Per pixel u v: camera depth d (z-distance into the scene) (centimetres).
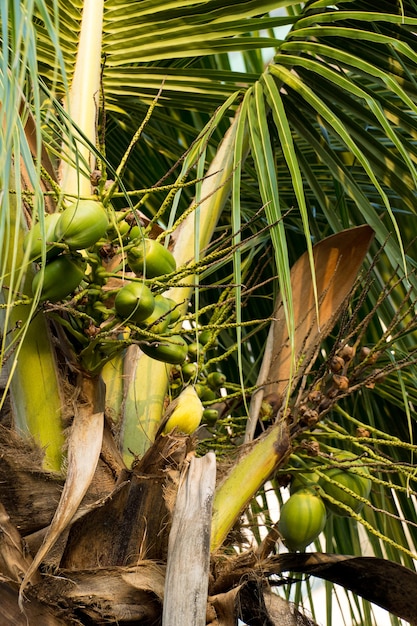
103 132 439
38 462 438
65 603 420
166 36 547
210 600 437
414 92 532
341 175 528
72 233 412
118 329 430
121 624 422
